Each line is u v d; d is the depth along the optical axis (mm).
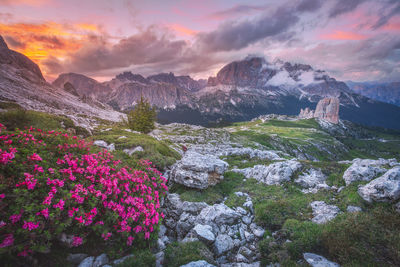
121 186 9250
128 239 7965
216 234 10578
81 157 9531
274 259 8523
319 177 17094
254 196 15031
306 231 9484
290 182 16672
